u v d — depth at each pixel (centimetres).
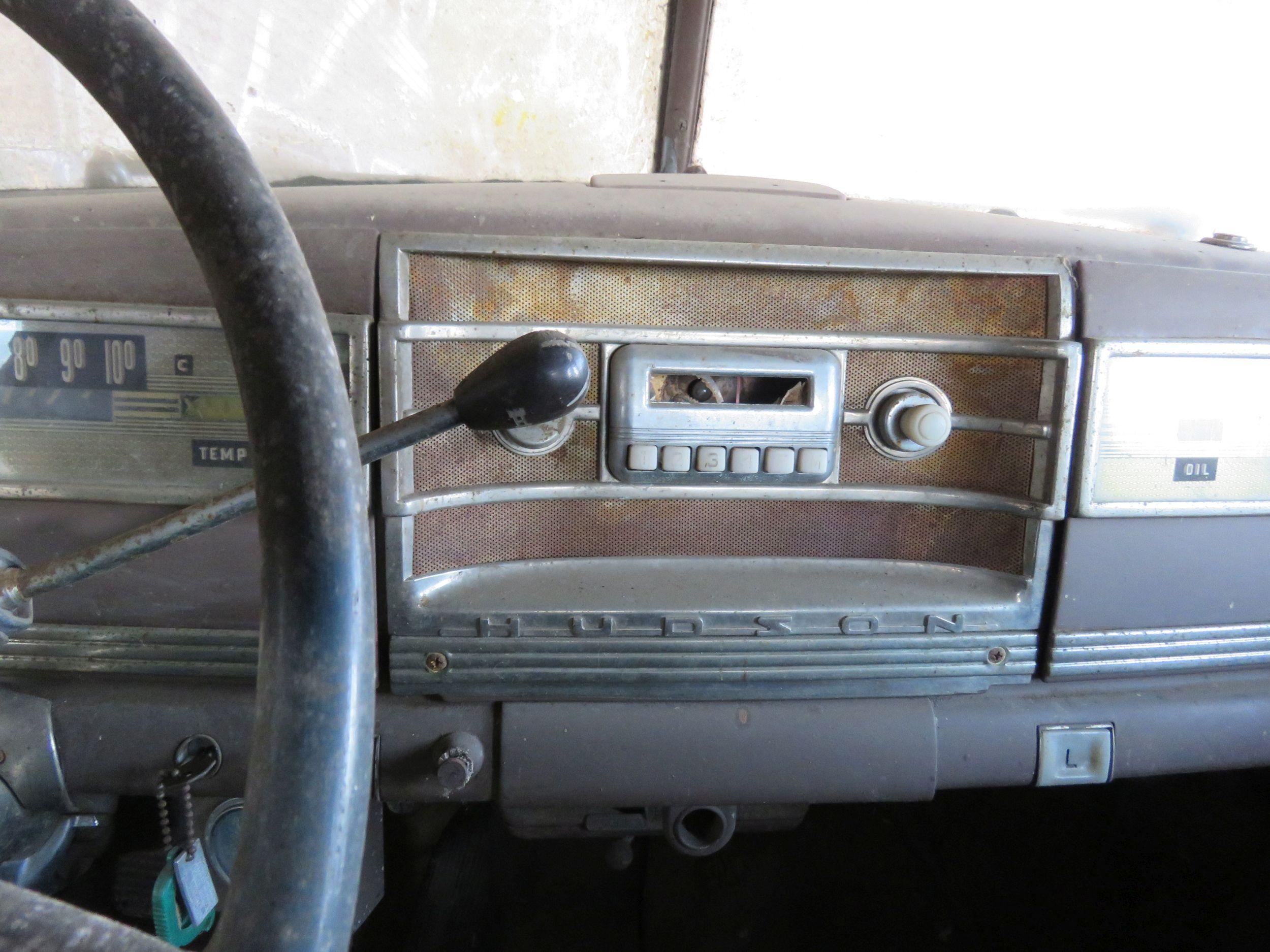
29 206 62
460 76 135
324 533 29
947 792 111
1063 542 68
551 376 40
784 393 67
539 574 67
